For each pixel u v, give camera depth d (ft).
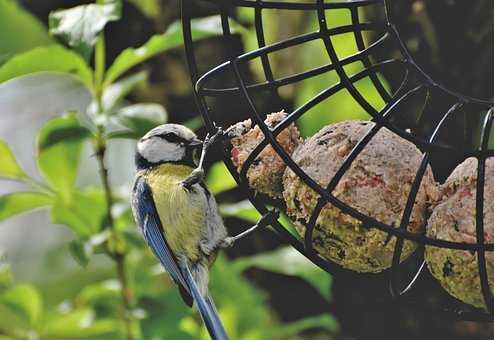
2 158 33.12
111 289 34.94
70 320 35.27
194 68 26.96
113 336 38.58
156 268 36.06
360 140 24.84
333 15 36.86
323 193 24.40
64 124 31.94
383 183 24.72
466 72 35.65
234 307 38.73
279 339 41.60
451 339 36.91
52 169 33.24
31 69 30.48
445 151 24.17
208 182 33.63
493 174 24.71
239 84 25.64
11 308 35.35
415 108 34.91
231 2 26.30
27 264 48.93
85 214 33.65
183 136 30.89
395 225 24.71
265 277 41.50
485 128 24.07
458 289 25.05
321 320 37.73
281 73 39.09
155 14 40.16
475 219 24.20
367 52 26.17
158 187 29.86
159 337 33.76
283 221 34.35
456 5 35.27
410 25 35.88
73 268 48.67
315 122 36.94
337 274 26.50
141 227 30.12
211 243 29.55
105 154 32.63
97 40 29.68
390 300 27.45
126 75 41.34
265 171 26.86
